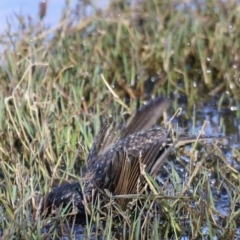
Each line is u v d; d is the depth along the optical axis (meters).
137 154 15.62
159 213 15.05
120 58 23.03
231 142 19.23
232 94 21.89
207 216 14.09
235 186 15.69
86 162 16.86
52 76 21.02
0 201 15.45
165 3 24.41
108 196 14.80
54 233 14.13
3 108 18.64
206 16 23.91
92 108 20.41
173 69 22.56
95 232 14.26
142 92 22.02
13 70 20.70
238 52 22.73
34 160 16.89
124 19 23.83
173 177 15.83
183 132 18.58
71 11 23.89
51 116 18.81
